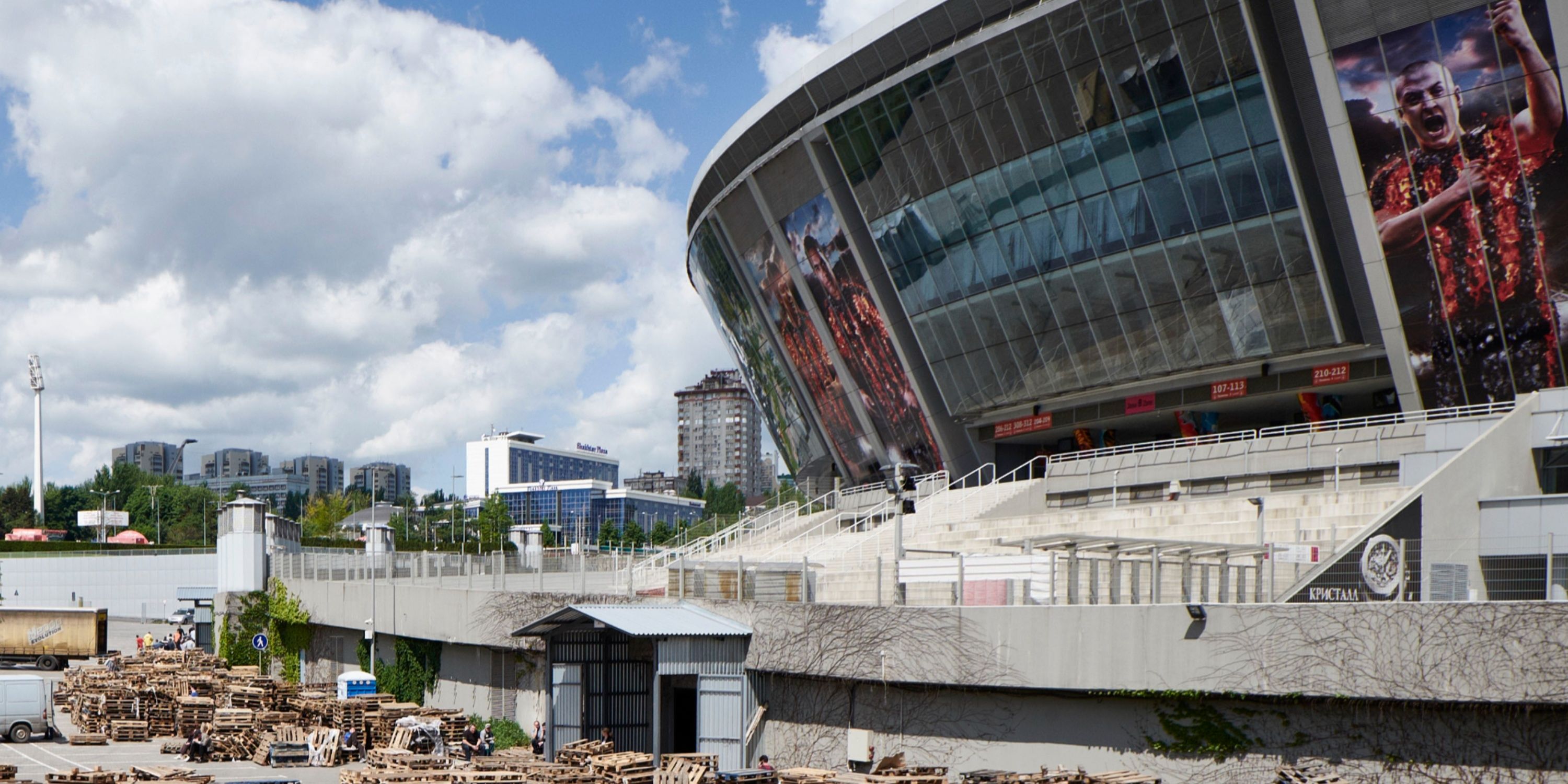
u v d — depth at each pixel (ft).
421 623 151.64
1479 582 81.41
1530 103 131.34
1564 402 108.06
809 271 216.54
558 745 113.39
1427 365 147.02
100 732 138.10
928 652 93.20
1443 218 140.46
